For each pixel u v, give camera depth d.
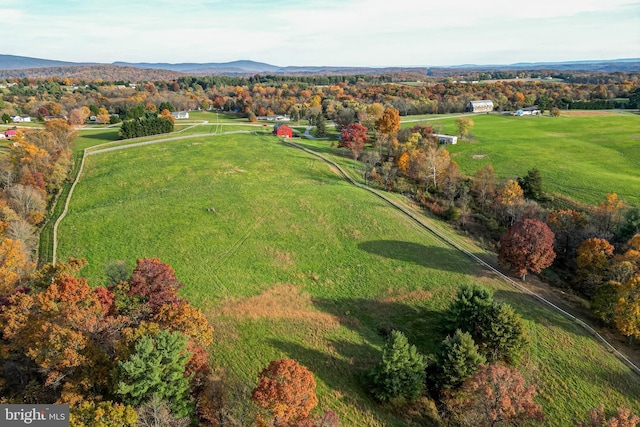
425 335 54.62
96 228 77.81
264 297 60.56
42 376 36.41
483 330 49.81
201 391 38.31
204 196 93.25
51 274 47.09
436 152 113.00
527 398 36.66
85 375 33.62
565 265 77.94
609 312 55.94
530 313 58.41
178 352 34.53
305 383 34.09
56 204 92.50
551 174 113.12
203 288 61.41
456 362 43.34
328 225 81.75
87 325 36.91
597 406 44.44
